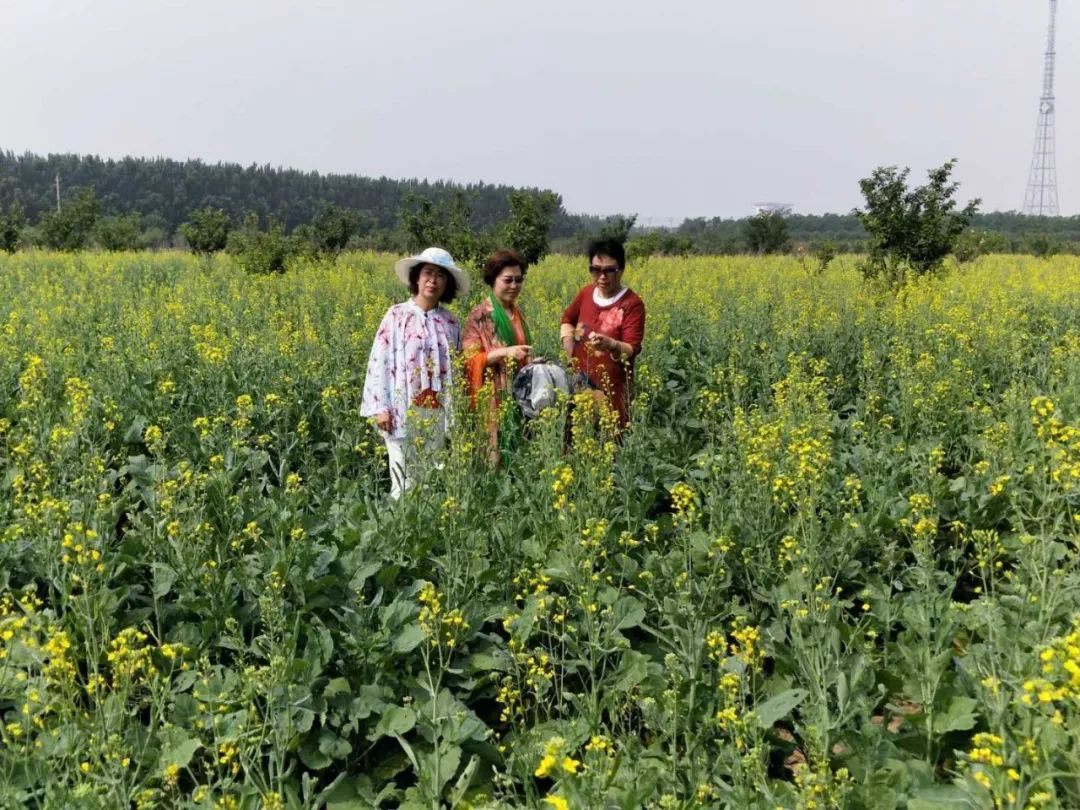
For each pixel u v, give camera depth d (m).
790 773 3.69
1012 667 3.34
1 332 10.11
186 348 9.62
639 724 3.79
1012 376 8.34
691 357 10.67
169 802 3.27
